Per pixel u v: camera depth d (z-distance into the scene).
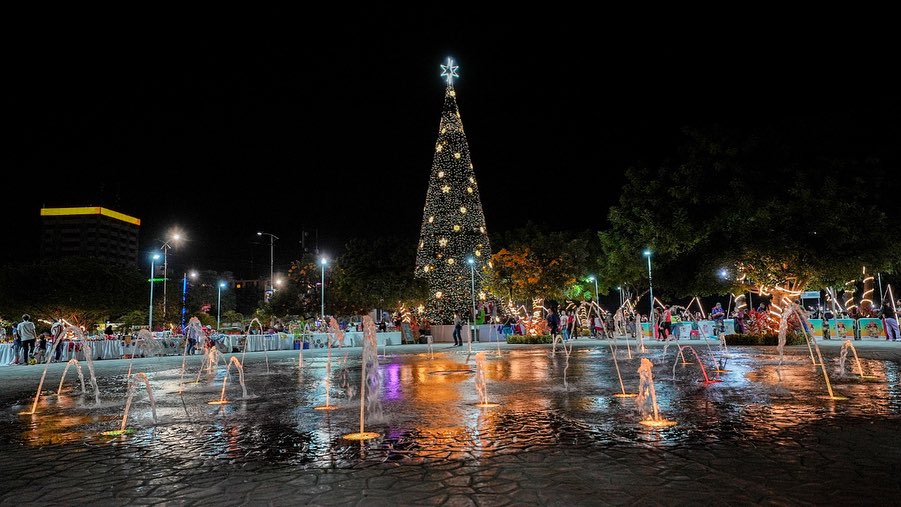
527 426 6.97
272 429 7.18
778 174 22.16
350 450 5.89
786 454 5.38
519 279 34.88
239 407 9.20
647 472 4.87
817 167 21.69
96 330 38.06
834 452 5.42
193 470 5.28
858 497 4.15
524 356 20.78
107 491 4.70
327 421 7.66
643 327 36.91
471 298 40.00
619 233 36.38
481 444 6.04
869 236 20.75
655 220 24.42
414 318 44.97
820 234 21.11
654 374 12.84
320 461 5.48
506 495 4.34
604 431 6.60
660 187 24.84
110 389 12.55
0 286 38.34
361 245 46.50
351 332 36.59
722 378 11.73
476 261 39.72
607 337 36.28
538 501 4.19
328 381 12.96
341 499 4.32
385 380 12.86
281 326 37.31
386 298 43.78
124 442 6.65
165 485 4.82
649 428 6.72
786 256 21.33
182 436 6.89
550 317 29.89
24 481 5.05
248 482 4.84
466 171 40.06
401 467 5.18
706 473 4.80
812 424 6.75
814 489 4.34
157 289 55.06
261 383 12.96
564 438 6.26
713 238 23.56
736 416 7.37
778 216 21.89
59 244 143.12
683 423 6.98
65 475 5.22
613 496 4.27
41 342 23.58
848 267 21.14
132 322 44.34
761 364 14.74
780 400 8.62
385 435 6.60
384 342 37.84
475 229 39.75
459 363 18.09
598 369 14.59
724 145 23.22
